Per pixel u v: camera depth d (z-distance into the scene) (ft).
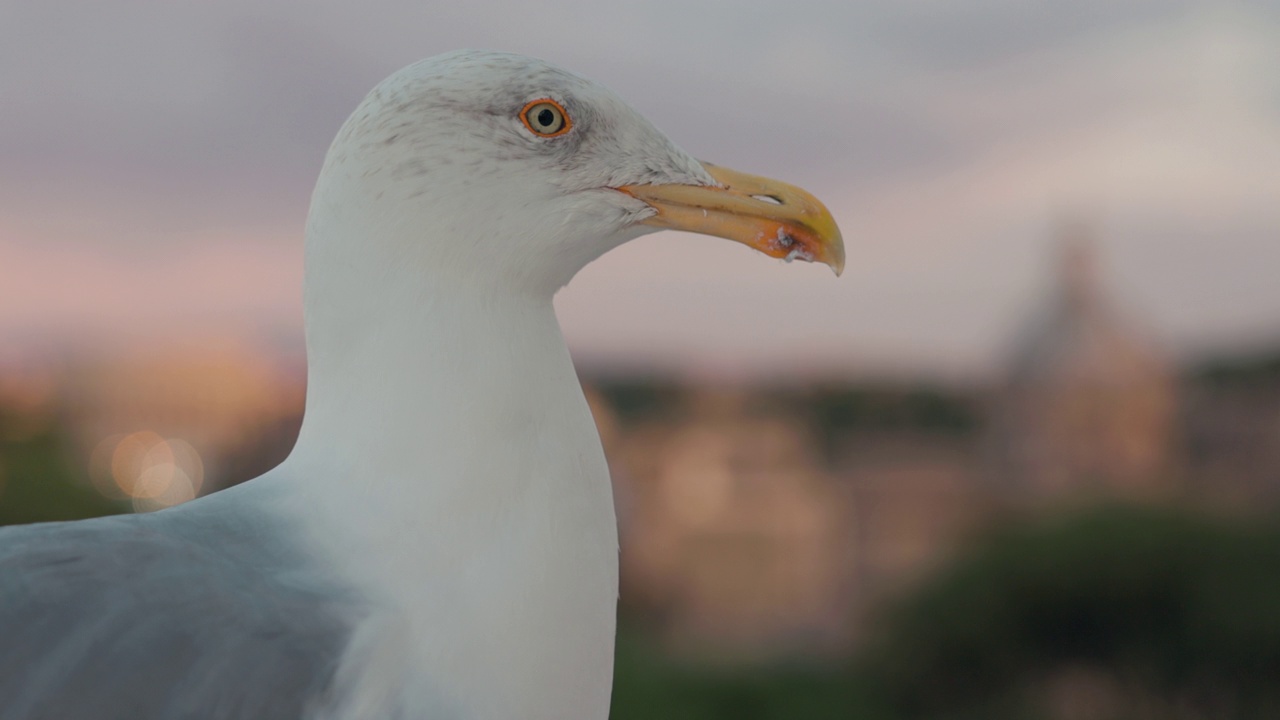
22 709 2.16
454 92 2.38
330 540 2.31
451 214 2.37
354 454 2.34
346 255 2.36
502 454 2.33
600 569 2.37
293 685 2.21
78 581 2.22
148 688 2.18
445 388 2.34
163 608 2.21
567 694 2.34
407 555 2.30
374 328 2.35
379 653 2.25
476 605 2.29
